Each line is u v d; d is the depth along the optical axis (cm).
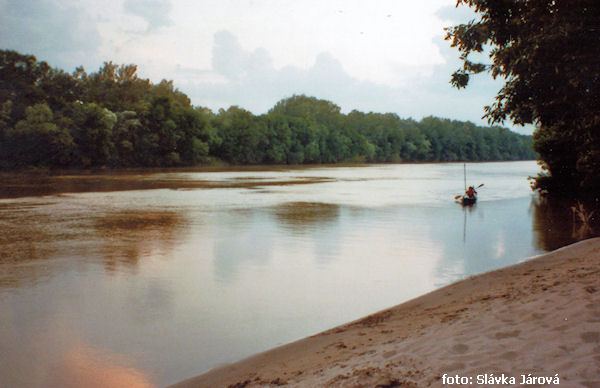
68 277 1244
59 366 722
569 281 915
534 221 2364
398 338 705
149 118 10681
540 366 498
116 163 9744
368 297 1085
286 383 584
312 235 1922
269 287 1165
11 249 1609
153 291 1123
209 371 689
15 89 9525
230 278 1245
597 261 1162
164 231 2008
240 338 832
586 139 1288
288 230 2047
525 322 661
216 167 11362
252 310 988
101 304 1021
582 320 630
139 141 10288
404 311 927
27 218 2405
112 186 4791
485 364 521
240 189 4472
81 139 9000
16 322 910
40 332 861
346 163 16425
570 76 889
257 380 620
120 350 782
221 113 14638
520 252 1591
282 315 959
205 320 927
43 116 8581
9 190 4234
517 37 1039
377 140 18675
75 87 10681
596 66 858
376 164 15912
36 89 9544
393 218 2452
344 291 1130
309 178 6650
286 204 3130
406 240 1816
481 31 1073
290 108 18538
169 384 661
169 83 14012
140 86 12744
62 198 3503
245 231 2014
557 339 572
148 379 679
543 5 937
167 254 1543
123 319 930
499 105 1093
